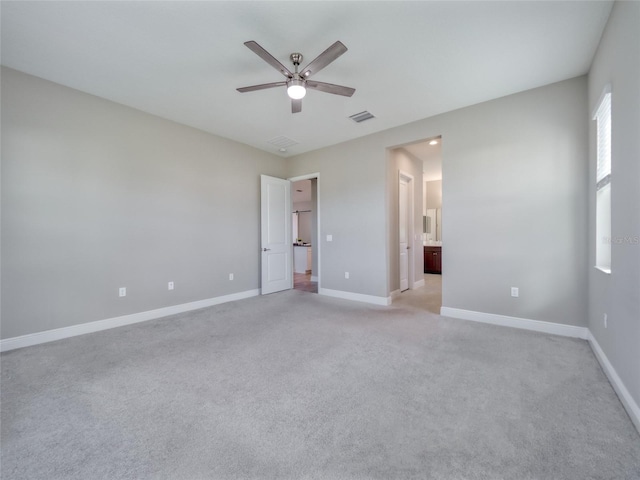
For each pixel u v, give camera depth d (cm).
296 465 134
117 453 142
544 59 257
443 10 201
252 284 500
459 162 354
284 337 300
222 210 454
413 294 509
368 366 234
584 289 287
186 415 172
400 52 247
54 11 200
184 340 294
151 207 371
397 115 373
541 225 306
